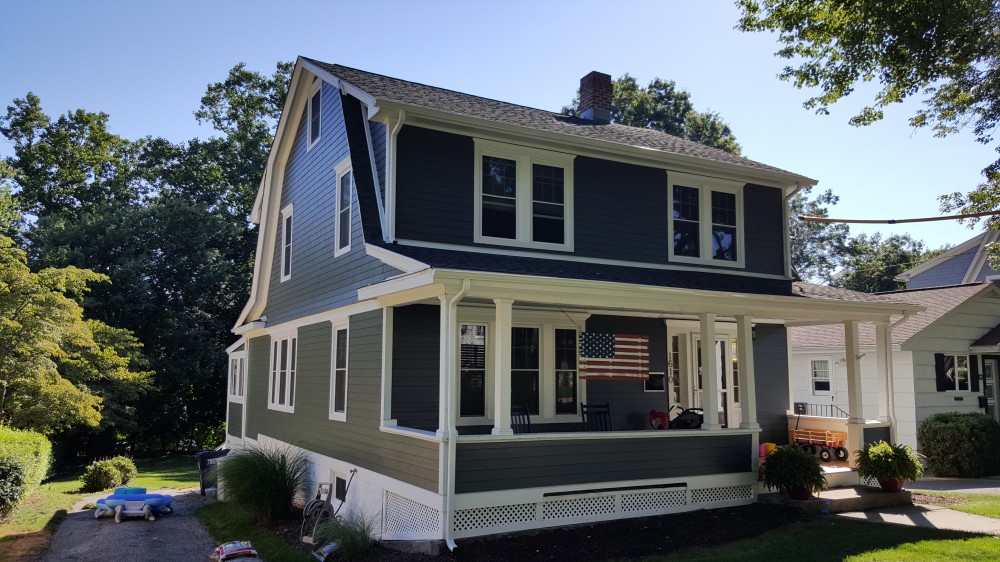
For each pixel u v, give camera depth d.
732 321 15.12
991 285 18.28
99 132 38.62
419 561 8.05
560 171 12.38
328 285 13.52
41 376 17.95
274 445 16.62
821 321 14.99
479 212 11.52
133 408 26.91
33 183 36.56
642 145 13.36
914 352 16.75
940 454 15.48
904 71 10.27
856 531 9.10
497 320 8.91
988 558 7.71
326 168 14.03
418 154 11.15
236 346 22.28
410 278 8.96
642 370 11.66
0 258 17.69
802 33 10.57
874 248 50.16
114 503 13.36
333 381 12.92
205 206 34.72
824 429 14.66
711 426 10.68
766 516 10.02
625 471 9.73
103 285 29.66
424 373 11.05
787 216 14.79
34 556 9.69
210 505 14.89
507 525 8.83
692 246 13.61
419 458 9.16
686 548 8.41
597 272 11.16
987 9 9.19
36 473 13.72
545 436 9.05
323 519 10.77
